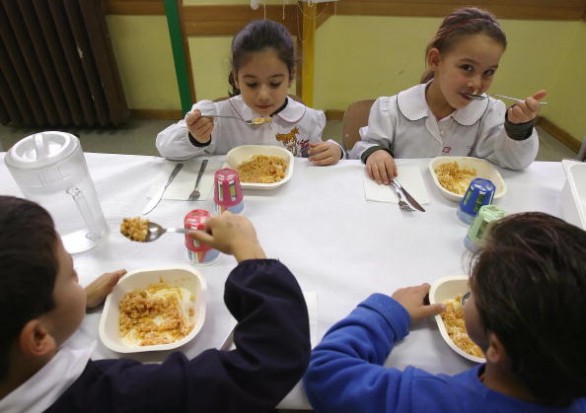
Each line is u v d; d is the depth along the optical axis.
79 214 0.94
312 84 2.61
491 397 0.51
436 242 0.92
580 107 2.75
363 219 0.98
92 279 0.81
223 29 2.57
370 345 0.66
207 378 0.56
